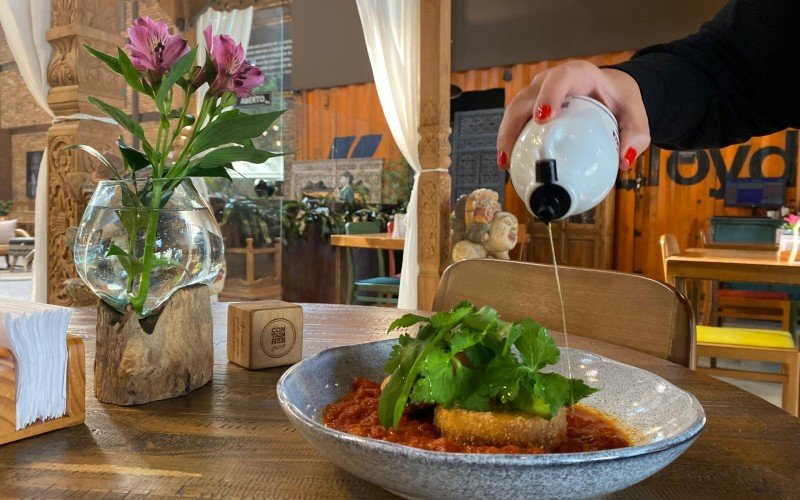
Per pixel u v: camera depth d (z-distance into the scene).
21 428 0.59
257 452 0.57
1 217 11.54
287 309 0.89
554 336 1.09
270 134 3.58
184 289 0.75
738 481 0.53
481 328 0.57
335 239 4.57
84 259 0.69
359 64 6.13
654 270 5.45
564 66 0.70
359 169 5.68
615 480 0.40
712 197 5.24
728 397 0.76
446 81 3.39
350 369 0.72
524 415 0.52
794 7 0.93
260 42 3.41
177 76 0.65
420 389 0.53
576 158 0.67
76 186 2.27
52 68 2.41
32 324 0.59
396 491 0.44
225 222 3.55
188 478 0.52
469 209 3.31
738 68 0.96
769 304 4.05
